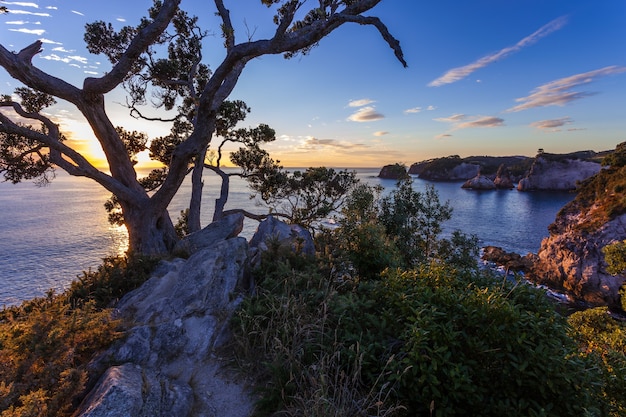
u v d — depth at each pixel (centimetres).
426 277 519
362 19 880
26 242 5462
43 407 322
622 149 6191
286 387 419
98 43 1733
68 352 416
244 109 2123
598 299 3825
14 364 397
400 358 409
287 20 916
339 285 664
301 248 872
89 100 1288
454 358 389
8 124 1209
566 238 4375
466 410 377
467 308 417
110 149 1434
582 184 6738
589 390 366
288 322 525
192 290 629
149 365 487
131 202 1425
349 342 471
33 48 1279
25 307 696
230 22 1544
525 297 463
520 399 358
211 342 547
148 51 1778
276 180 2214
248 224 6694
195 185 1870
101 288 763
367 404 385
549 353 359
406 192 1448
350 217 1159
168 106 2142
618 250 1498
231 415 422
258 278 719
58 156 1357
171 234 1573
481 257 5275
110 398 349
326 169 2227
